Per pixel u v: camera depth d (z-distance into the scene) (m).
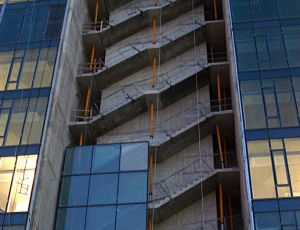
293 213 27.20
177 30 41.12
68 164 33.47
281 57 33.69
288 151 29.48
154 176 34.31
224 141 35.88
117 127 36.91
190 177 34.03
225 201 33.72
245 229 29.72
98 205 31.44
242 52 34.22
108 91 38.75
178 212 32.72
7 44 36.66
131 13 41.31
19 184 30.03
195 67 38.41
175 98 37.19
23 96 33.91
